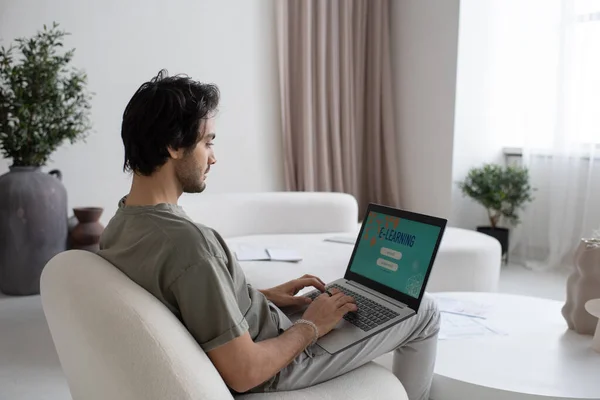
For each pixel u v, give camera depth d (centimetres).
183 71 386
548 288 353
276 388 123
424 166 437
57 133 305
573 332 185
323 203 338
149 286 107
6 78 293
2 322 273
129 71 369
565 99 376
